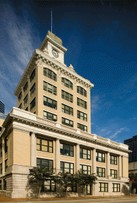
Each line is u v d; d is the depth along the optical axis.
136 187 59.53
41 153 36.97
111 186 50.66
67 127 42.81
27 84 52.88
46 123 38.75
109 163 52.59
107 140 53.25
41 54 47.47
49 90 48.06
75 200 29.94
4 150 41.38
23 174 32.97
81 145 45.22
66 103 51.50
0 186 41.38
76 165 42.75
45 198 31.64
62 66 52.19
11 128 34.88
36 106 45.00
